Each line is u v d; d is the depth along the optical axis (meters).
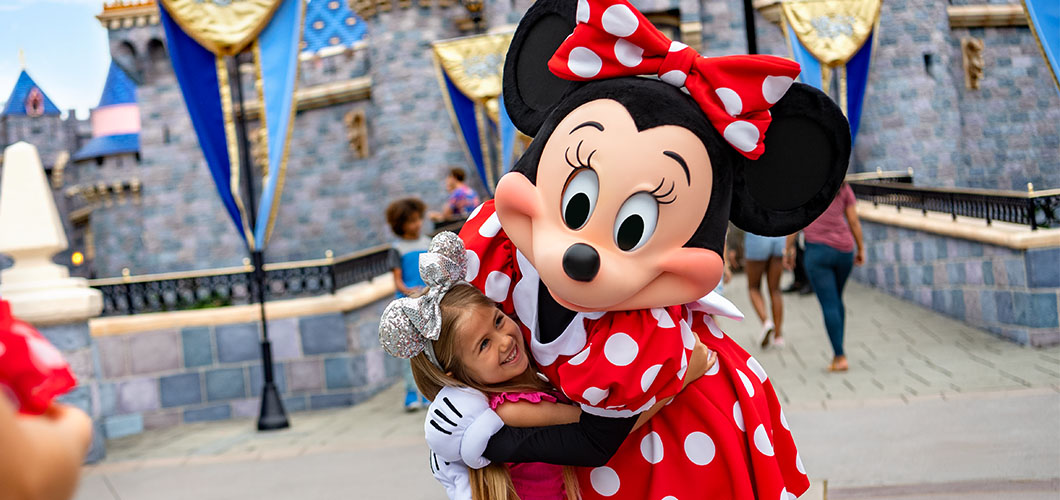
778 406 2.18
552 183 1.87
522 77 2.14
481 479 1.99
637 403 1.83
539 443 1.91
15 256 6.59
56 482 0.83
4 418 0.78
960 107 20.33
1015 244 7.85
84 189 30.80
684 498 1.95
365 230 25.45
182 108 26.59
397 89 22.22
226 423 8.88
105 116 31.62
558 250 1.78
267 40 7.66
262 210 7.93
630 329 1.83
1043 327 7.70
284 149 7.76
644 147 1.80
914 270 10.74
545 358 1.99
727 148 1.89
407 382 8.10
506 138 12.21
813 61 10.33
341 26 26.06
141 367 9.12
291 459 6.24
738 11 20.78
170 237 26.50
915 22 19.75
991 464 4.20
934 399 5.86
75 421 0.89
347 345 9.23
